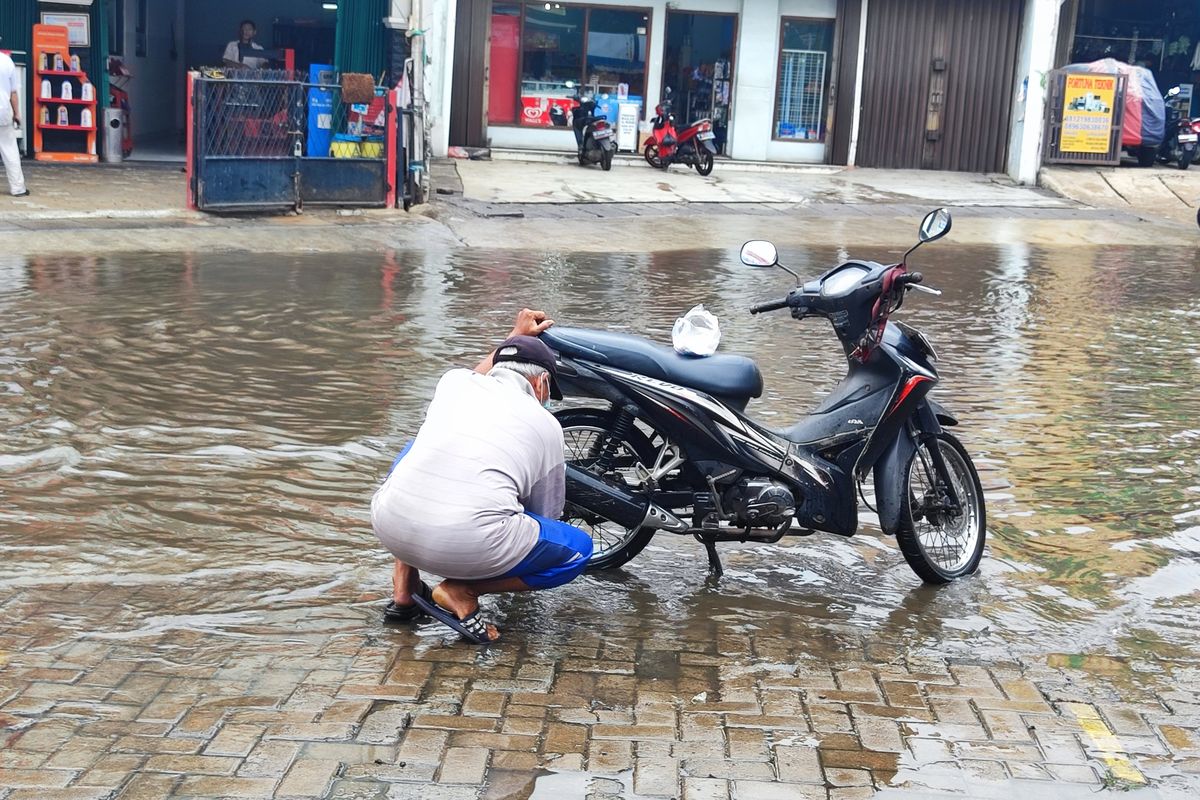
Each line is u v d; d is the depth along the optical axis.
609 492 4.46
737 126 22.22
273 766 3.27
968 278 12.69
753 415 6.99
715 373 4.49
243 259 11.62
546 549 4.02
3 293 9.38
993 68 21.84
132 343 8.05
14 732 3.38
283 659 3.92
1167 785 3.36
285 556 4.80
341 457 6.01
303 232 13.16
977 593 4.76
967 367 8.55
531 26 21.47
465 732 3.49
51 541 4.82
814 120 22.42
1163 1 25.97
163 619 4.19
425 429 4.02
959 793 3.29
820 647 4.21
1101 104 21.50
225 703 3.60
